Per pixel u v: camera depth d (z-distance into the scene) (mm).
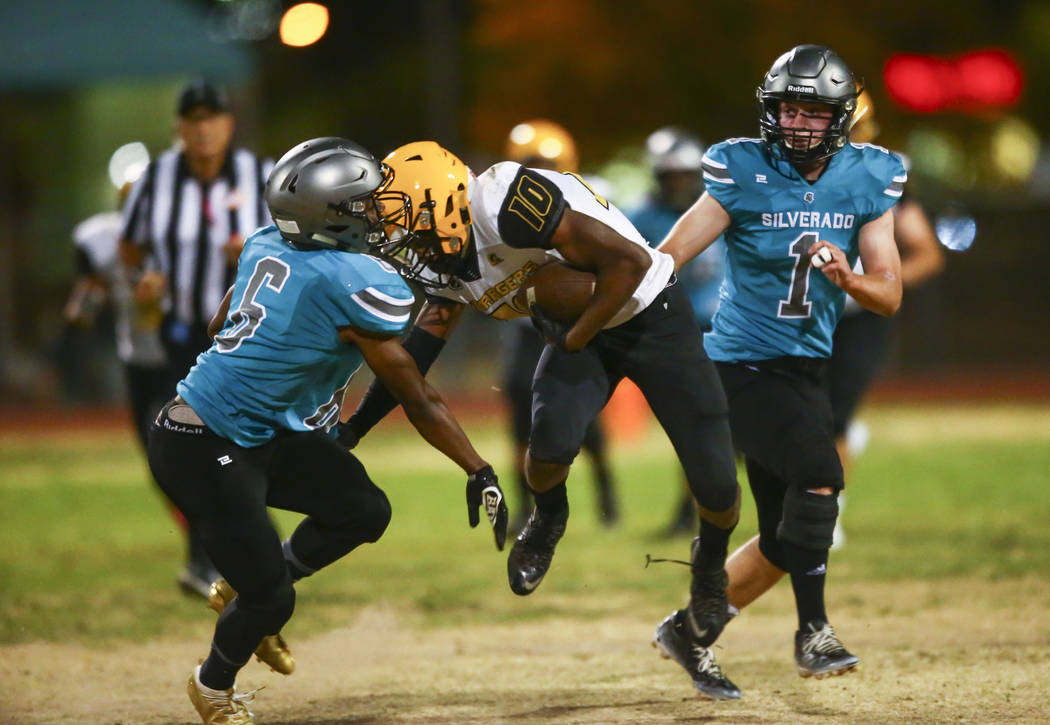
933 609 21781
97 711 17109
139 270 25312
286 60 98750
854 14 70812
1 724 16516
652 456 45719
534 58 72625
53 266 78250
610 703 16797
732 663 18984
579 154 75250
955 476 37500
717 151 17000
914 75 71250
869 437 49031
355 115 94875
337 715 16594
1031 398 62375
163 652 20453
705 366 16141
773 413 16844
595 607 23125
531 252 15398
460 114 81375
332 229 14492
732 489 15914
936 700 16312
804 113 16422
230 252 23703
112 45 65438
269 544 14734
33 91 72875
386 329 14328
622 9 71438
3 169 77062
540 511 16562
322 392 15000
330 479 15273
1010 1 77812
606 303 15125
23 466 46469
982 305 84688
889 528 29703
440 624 22047
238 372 14500
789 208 16656
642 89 72812
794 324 16969
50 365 72438
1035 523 29578
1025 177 85938
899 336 83750
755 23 70375
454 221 15141
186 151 24625
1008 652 18703
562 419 15750
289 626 21953
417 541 30516
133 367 26562
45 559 28688
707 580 16828
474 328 82125
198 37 67688
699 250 16859
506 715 16297
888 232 16781
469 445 15008
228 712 15570
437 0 79875
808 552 16531
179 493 14734
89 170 77438
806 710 16125
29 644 20953
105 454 49625
